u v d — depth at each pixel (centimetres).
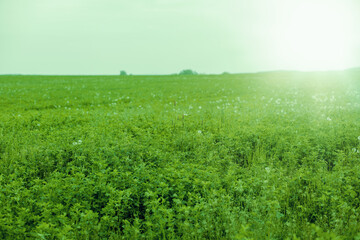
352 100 1485
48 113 1269
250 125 921
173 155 679
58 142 757
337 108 1194
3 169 605
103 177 502
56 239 365
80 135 839
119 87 2809
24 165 634
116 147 694
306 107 1259
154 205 427
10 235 369
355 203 453
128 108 1501
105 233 389
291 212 436
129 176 520
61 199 456
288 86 2591
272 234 368
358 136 727
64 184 498
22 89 2575
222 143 768
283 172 579
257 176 553
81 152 678
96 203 465
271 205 418
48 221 396
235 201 464
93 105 1689
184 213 411
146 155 662
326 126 852
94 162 596
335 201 436
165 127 929
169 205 464
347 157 639
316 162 612
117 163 607
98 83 3378
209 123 970
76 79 4250
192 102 1706
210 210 409
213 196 443
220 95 2072
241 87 2644
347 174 539
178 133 856
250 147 744
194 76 5078
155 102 1752
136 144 716
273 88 2458
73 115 1210
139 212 461
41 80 3972
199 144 759
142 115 1148
